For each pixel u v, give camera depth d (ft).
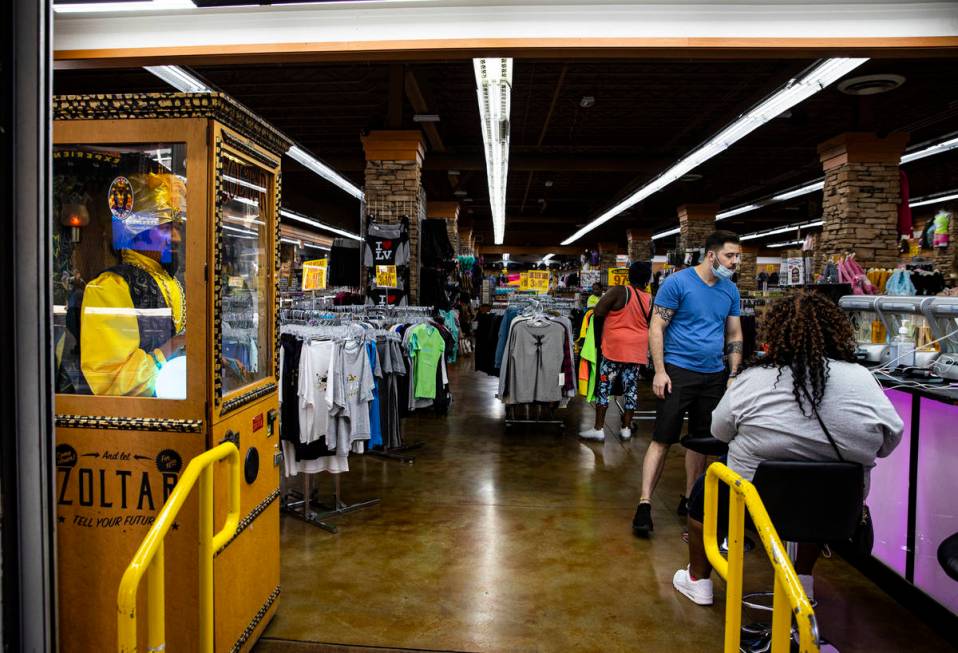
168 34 15.56
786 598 5.46
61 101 6.93
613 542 11.83
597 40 15.06
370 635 8.55
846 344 7.29
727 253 11.38
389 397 15.46
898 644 8.45
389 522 12.83
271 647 8.23
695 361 11.78
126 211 7.27
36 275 4.83
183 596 6.92
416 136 29.35
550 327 20.13
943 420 8.68
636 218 80.23
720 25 15.01
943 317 10.06
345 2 15.06
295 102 34.42
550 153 46.83
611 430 21.43
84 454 7.04
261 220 8.58
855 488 6.89
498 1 15.05
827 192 32.12
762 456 7.41
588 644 8.42
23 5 4.74
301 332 12.23
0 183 4.76
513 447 19.04
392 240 27.91
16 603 4.88
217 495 7.11
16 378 4.84
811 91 22.75
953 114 35.40
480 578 10.32
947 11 14.85
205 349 6.88
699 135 41.75
